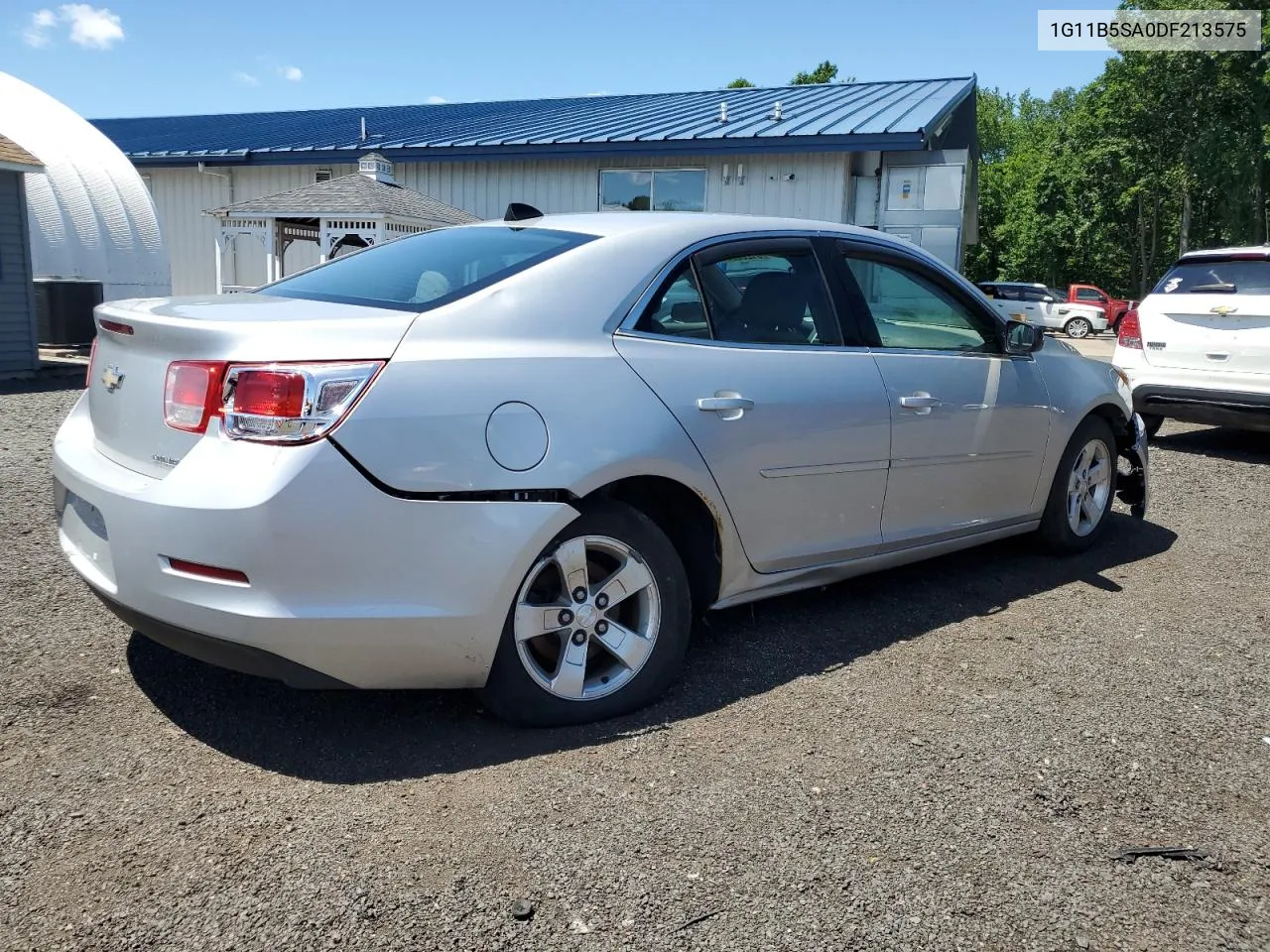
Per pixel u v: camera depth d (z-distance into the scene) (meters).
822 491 3.76
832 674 3.62
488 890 2.33
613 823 2.61
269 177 20.59
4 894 2.27
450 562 2.80
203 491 2.65
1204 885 2.42
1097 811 2.73
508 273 3.22
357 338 2.78
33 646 3.63
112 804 2.65
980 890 2.38
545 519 2.93
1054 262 51.19
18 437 7.71
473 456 2.83
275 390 2.64
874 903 2.31
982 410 4.39
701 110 20.25
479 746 3.02
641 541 3.22
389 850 2.47
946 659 3.78
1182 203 46.38
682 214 3.81
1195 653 3.92
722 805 2.71
